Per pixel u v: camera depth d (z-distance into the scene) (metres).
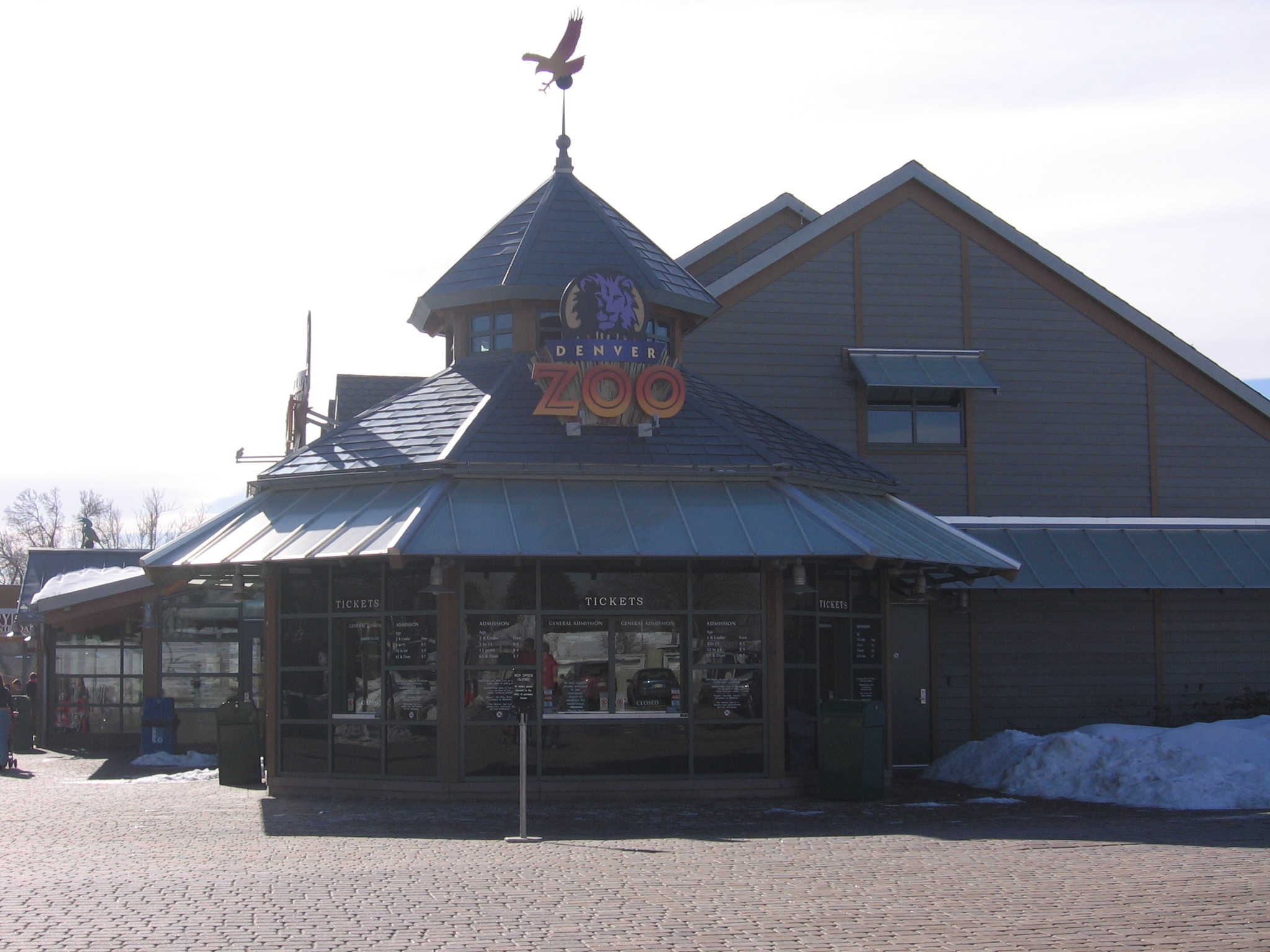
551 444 18.27
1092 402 24.98
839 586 19.12
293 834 14.20
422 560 17.39
